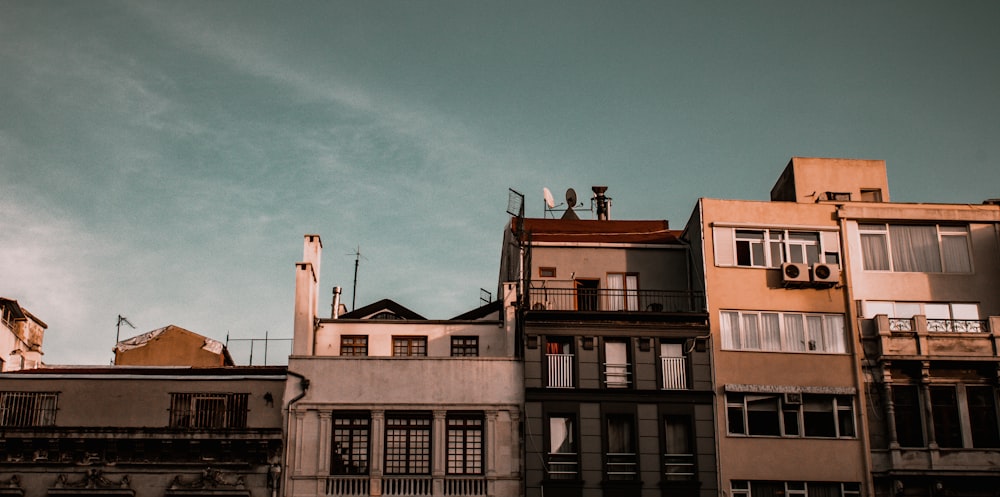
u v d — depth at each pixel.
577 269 47.00
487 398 41.94
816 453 42.09
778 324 44.00
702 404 42.34
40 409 40.84
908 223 46.12
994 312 45.12
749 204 45.75
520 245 47.62
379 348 44.84
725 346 43.41
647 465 41.25
